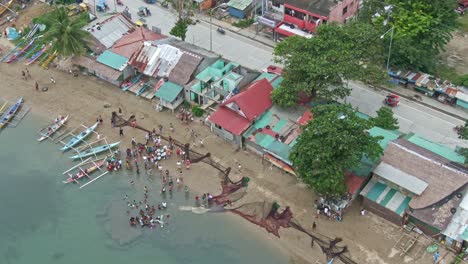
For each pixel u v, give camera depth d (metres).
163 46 94.19
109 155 81.94
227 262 66.31
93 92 95.12
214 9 115.94
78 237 70.44
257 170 77.94
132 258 67.38
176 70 90.62
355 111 71.25
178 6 106.06
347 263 64.94
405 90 92.06
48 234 71.19
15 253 69.00
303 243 67.62
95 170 79.75
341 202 70.00
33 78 99.06
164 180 77.19
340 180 66.19
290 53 82.75
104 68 95.75
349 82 93.88
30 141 85.94
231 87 86.69
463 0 112.50
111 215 72.94
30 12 117.31
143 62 93.25
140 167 79.69
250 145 80.19
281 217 71.00
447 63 98.25
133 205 73.88
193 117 88.00
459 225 64.12
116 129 86.62
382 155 68.62
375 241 67.12
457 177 66.12
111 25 102.06
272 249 67.44
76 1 119.25
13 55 104.38
